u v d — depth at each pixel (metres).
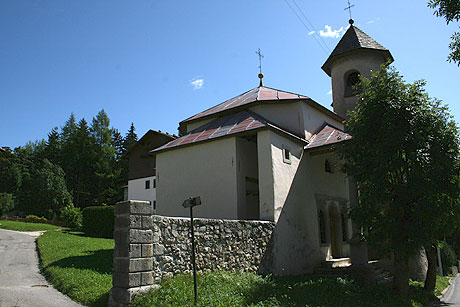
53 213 48.47
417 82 11.99
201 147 15.43
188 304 7.09
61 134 65.00
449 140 11.08
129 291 7.19
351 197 14.22
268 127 13.55
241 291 8.68
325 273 14.22
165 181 16.36
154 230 8.20
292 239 13.90
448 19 8.77
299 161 15.47
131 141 66.44
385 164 11.38
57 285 9.24
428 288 14.59
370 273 13.23
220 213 14.21
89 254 14.11
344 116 22.20
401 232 11.20
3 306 7.18
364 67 22.39
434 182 10.94
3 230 25.02
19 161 57.47
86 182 57.38
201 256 9.53
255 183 15.34
